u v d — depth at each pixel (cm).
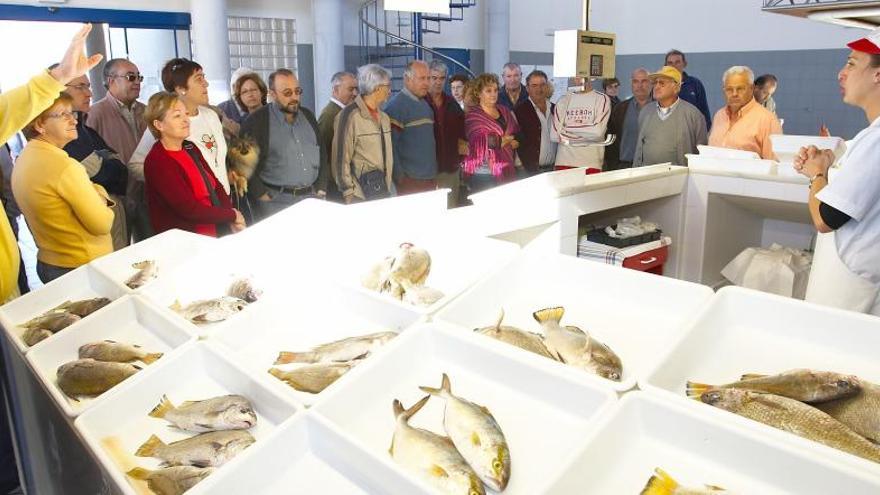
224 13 679
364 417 108
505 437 98
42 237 225
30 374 144
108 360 136
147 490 101
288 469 99
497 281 139
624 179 292
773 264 312
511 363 109
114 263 183
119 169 319
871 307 181
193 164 271
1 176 281
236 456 95
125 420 119
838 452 79
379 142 391
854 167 166
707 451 88
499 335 120
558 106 439
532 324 130
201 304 149
